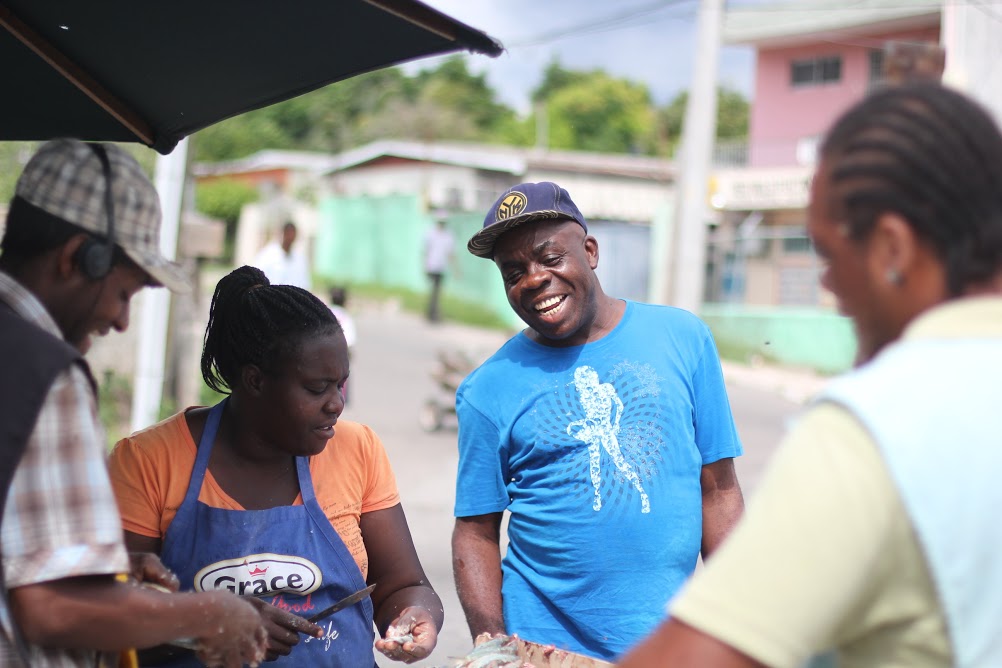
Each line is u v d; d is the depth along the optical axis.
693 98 15.76
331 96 44.47
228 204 32.69
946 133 1.27
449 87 45.53
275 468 2.42
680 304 15.92
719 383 2.78
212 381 2.49
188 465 2.37
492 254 2.79
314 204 32.94
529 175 27.78
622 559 2.62
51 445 1.64
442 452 10.24
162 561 2.32
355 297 27.23
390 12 2.04
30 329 1.67
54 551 1.62
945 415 1.22
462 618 5.33
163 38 2.31
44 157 1.81
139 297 8.27
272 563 2.34
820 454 1.25
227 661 1.87
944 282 1.30
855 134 1.33
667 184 27.89
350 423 2.61
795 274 22.31
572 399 2.71
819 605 1.22
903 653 1.25
